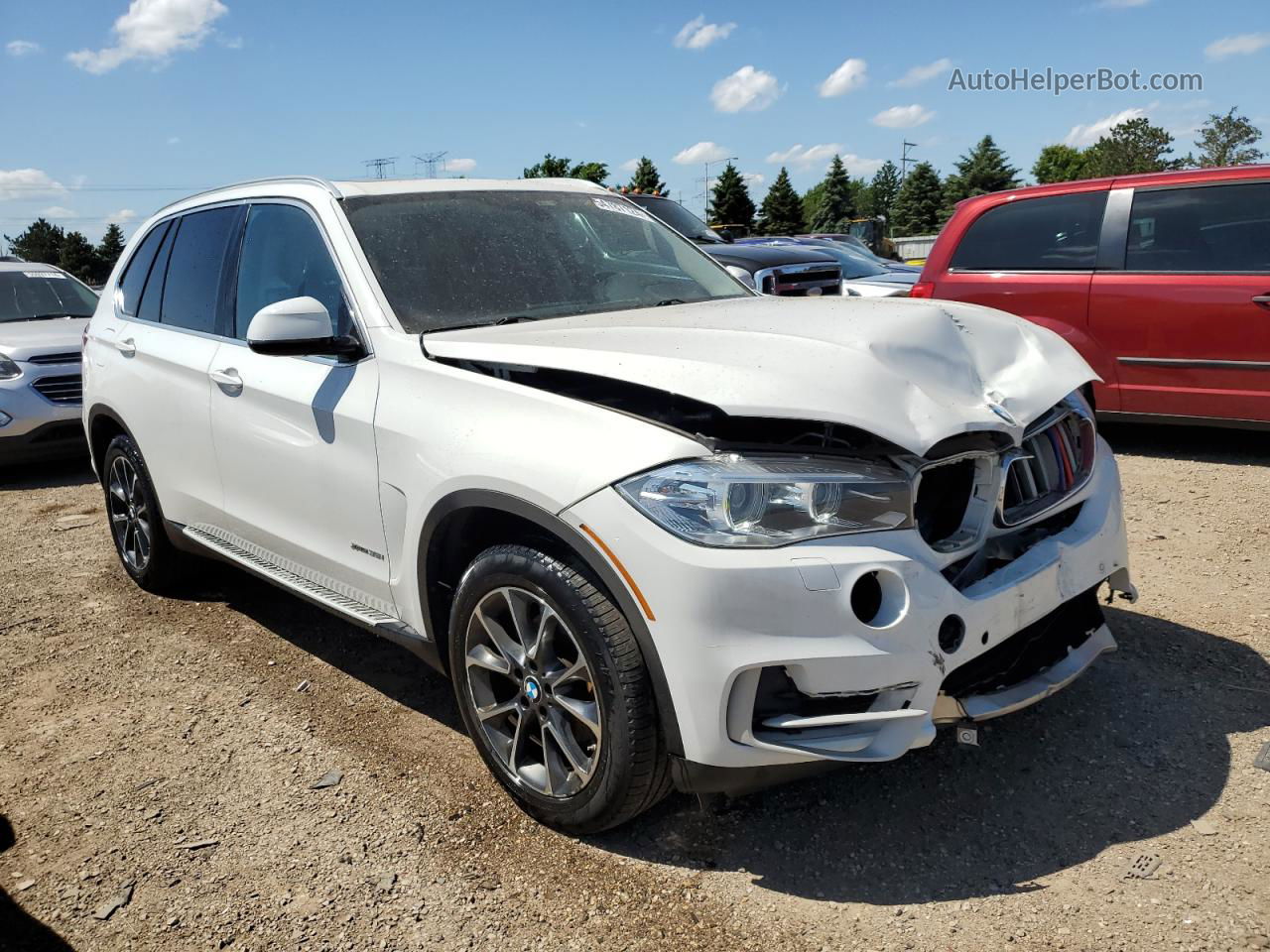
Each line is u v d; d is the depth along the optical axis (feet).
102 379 15.80
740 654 7.59
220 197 14.16
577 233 12.85
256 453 12.12
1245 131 161.68
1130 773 9.64
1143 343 21.44
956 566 8.55
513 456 8.67
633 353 8.70
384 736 11.35
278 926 8.29
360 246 11.21
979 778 9.71
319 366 11.20
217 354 13.01
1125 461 21.77
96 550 19.35
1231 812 8.92
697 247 14.29
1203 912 7.71
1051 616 9.39
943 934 7.69
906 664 7.77
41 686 13.23
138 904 8.67
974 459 8.67
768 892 8.31
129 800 10.32
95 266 302.66
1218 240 20.75
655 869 8.71
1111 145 213.66
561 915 8.21
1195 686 11.23
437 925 8.20
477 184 13.01
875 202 455.22
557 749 9.10
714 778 7.93
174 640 14.53
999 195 23.67
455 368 9.73
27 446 25.84
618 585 7.97
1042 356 9.91
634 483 7.93
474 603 9.36
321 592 11.64
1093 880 8.18
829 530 7.75
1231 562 15.11
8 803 10.42
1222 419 20.90
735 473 7.75
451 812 9.76
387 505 10.14
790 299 11.76
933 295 24.21
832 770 8.24
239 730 11.70
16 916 8.61
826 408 7.89
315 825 9.68
